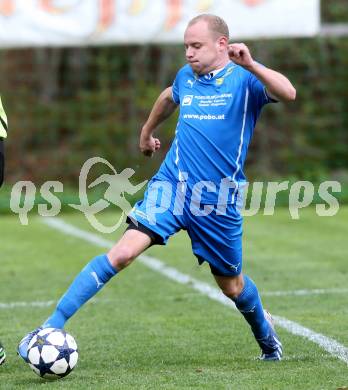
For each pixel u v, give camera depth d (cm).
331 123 7244
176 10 5631
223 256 1886
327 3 7538
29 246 4138
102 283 1798
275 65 7375
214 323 2428
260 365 1922
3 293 2981
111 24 5647
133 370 1884
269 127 7269
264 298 2811
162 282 3136
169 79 7431
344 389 1669
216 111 1855
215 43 1852
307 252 3831
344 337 2205
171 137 6906
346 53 7362
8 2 5581
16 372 1886
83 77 7531
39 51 7494
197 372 1853
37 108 7362
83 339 2239
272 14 5600
